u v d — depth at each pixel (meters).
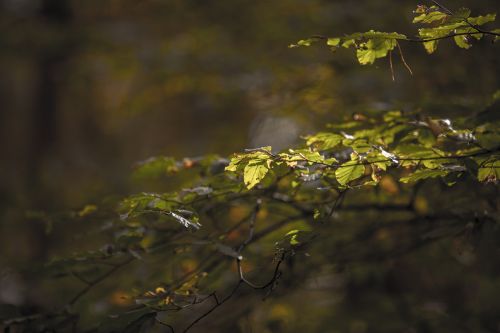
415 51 6.25
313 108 6.59
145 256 3.97
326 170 3.21
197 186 3.76
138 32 9.37
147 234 3.88
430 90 5.94
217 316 5.22
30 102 17.66
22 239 10.12
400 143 3.59
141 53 8.76
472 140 3.32
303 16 7.56
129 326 3.24
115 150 14.92
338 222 4.68
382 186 4.41
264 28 7.86
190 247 3.93
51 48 10.05
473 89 5.71
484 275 5.98
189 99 10.43
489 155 3.08
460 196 4.21
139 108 10.23
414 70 6.23
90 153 12.94
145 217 3.90
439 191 4.33
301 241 3.08
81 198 9.62
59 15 10.67
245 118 9.59
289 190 3.86
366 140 3.40
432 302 6.26
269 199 3.96
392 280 6.54
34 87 14.41
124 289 4.47
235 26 8.30
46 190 10.48
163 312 3.40
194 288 3.36
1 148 18.61
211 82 8.45
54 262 3.70
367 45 2.96
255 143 9.89
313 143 3.44
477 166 3.06
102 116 14.92
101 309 4.48
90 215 4.34
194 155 11.05
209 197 3.55
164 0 8.92
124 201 3.37
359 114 4.11
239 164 2.94
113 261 4.09
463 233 3.90
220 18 8.41
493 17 2.78
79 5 11.07
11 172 11.98
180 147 11.48
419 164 3.32
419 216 4.44
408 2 6.60
